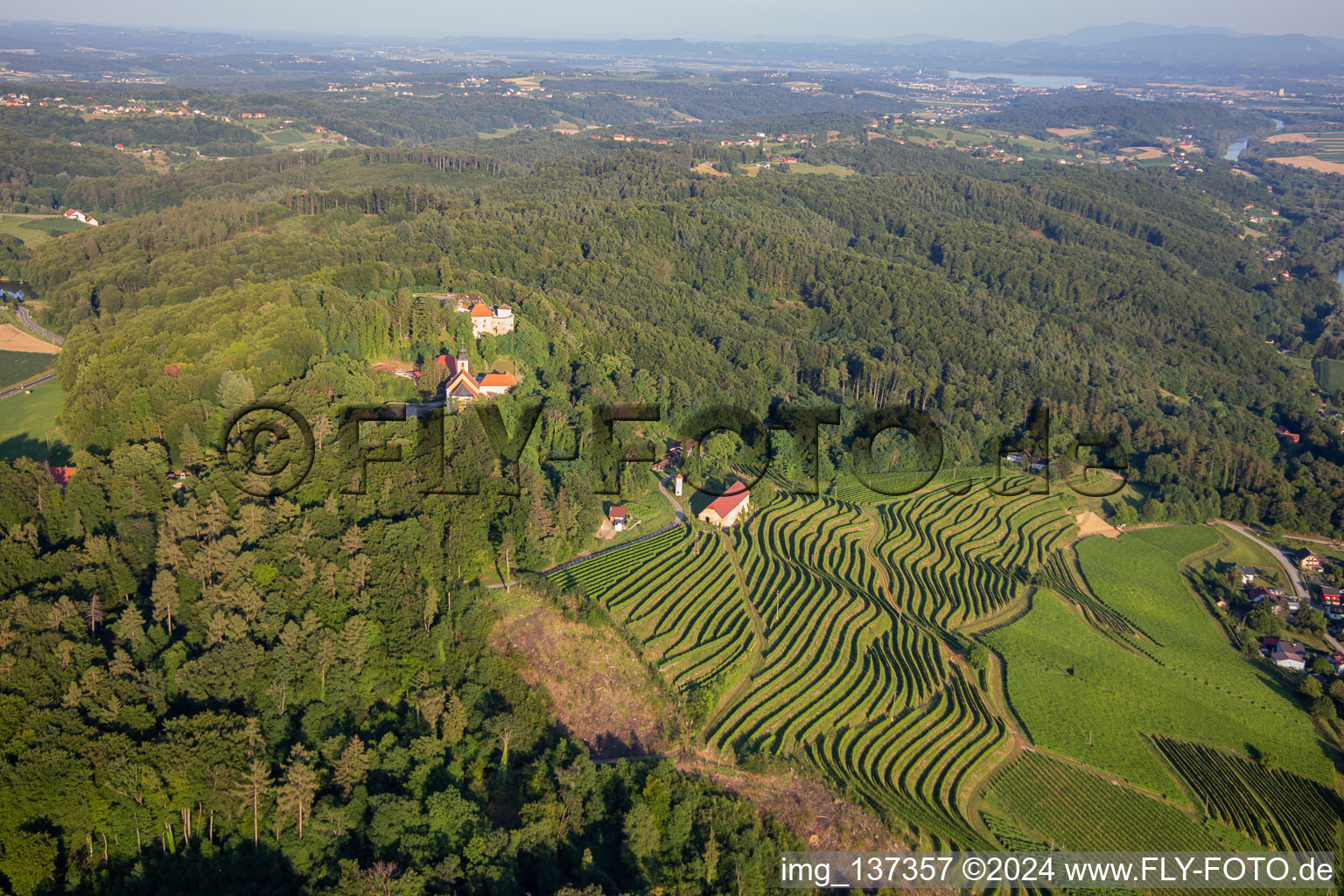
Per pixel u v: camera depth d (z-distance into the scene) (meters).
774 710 123.88
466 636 116.38
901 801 111.94
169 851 87.56
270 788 89.88
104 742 87.62
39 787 83.94
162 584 103.94
